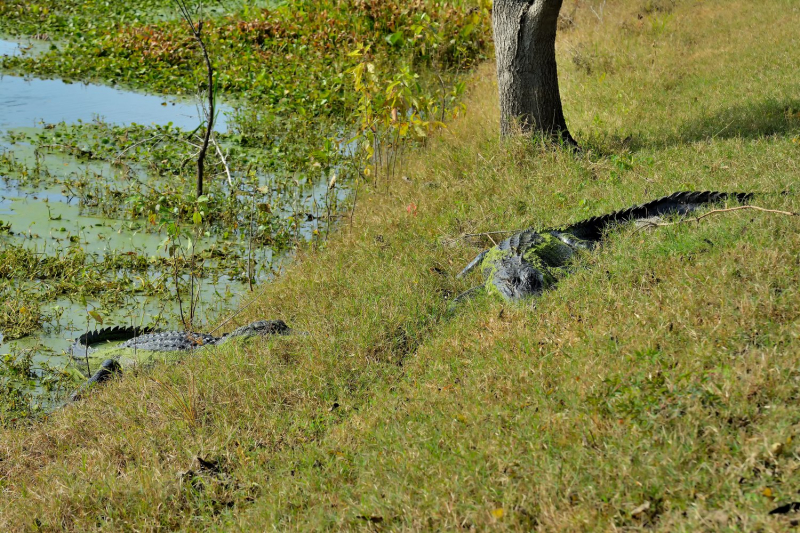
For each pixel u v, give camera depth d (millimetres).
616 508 3219
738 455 3314
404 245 7578
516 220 7566
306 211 9844
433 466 3863
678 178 7531
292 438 4754
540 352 4754
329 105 13547
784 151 7504
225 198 9977
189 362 6008
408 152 11305
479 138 10531
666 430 3590
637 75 12102
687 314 4480
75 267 8227
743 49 12867
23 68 16328
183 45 17047
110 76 15914
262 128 12766
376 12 16891
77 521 4305
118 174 10883
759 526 2910
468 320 5797
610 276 5531
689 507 3131
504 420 4113
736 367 3838
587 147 9273
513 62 9242
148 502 4352
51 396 6234
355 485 4078
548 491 3426
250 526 3957
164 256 8672
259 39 17516
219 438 4879
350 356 5582
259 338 6148
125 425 5289
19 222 9312
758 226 5406
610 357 4344
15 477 5027
